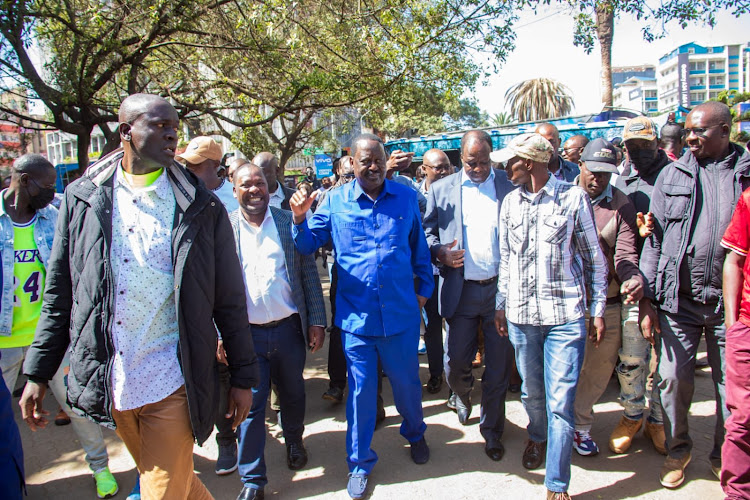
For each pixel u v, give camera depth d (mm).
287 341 3156
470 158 3414
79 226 2004
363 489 2957
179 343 1973
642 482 2979
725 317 2572
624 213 3061
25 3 7777
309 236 3092
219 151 3791
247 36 9234
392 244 3051
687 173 2828
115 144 10461
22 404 2080
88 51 8859
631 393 3246
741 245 2479
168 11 8328
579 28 9523
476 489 3004
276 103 10617
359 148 2988
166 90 11141
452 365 3570
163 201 2029
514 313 2883
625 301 3006
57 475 3379
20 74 8625
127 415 2039
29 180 3209
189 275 1982
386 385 4684
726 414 2826
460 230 3445
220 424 3207
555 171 4148
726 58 127750
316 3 9930
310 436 3754
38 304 3309
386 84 9375
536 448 3174
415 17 8641
